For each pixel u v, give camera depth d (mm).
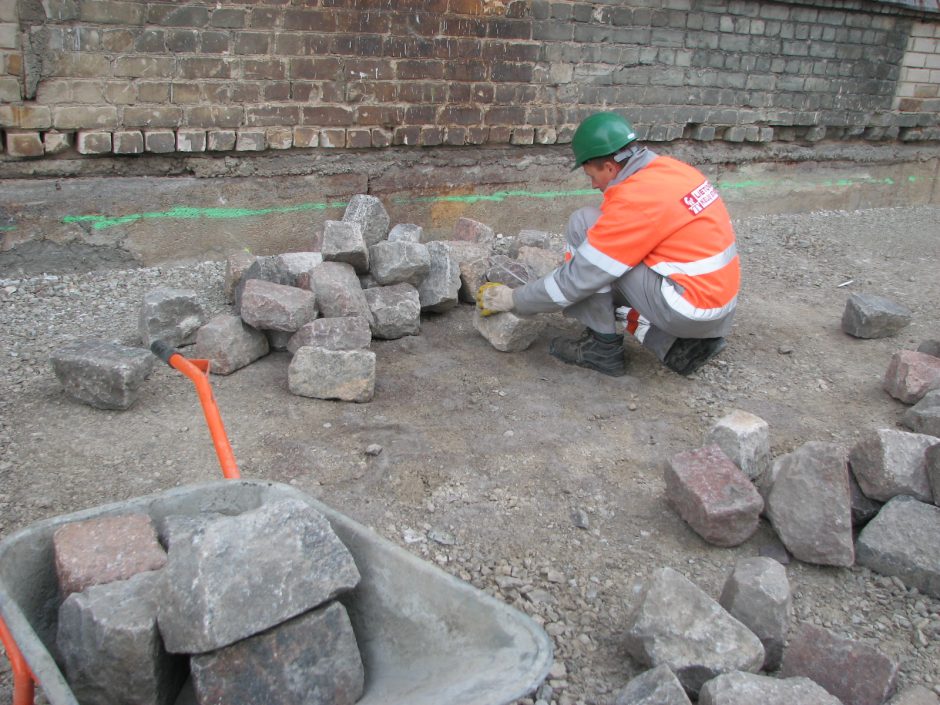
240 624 1664
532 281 4152
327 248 4266
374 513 2900
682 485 2885
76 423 3334
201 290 4629
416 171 5449
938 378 3809
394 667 1955
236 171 4891
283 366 3943
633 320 4051
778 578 2379
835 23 6613
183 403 3541
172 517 2080
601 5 5605
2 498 2834
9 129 4246
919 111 7449
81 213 4551
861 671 2178
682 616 2254
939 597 2654
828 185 7312
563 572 2688
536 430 3516
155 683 1735
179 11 4418
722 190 6793
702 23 6047
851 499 2947
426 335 4387
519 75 5508
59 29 4191
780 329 4754
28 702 1655
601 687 2262
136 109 4488
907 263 6148
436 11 5070
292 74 4812
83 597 1769
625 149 3656
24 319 4172
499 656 1714
